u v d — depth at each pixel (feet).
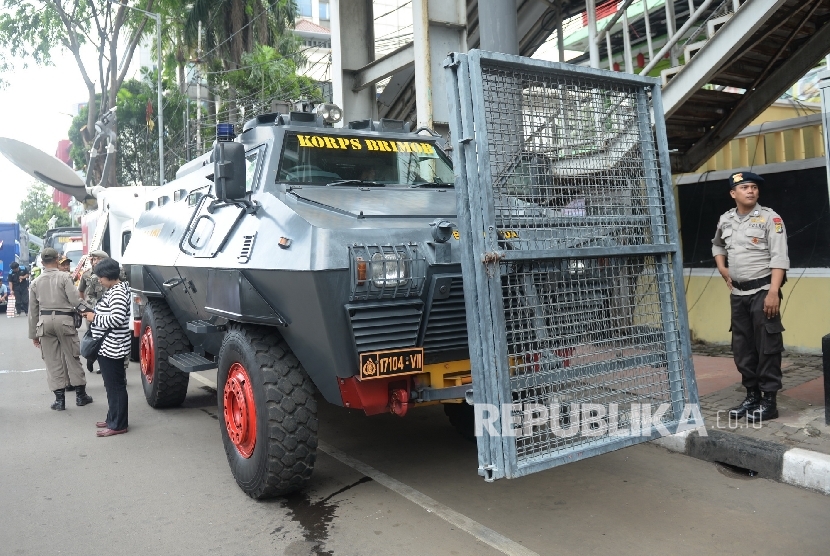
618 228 12.22
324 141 17.21
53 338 23.45
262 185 15.93
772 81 22.45
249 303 14.42
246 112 69.92
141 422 21.29
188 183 22.38
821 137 23.09
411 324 12.64
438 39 29.81
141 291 23.61
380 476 15.47
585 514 12.87
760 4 18.47
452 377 13.44
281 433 13.33
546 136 11.53
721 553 11.07
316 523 12.96
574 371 11.51
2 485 15.60
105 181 71.26
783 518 12.34
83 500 14.56
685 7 36.19
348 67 36.78
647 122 12.81
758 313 15.98
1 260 84.38
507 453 10.39
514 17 24.75
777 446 14.56
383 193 16.24
